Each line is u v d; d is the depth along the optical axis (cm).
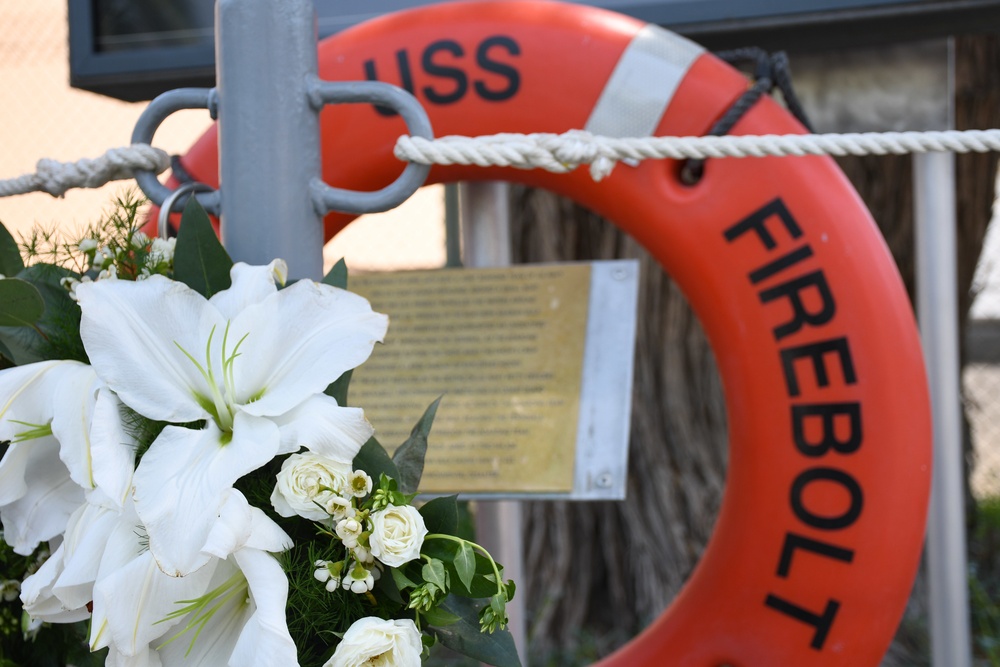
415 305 183
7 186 111
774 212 158
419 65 165
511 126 163
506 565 197
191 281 92
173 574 73
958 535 207
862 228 157
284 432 81
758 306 159
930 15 187
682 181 166
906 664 304
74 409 83
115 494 76
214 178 160
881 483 153
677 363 312
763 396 159
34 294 88
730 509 167
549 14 167
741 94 162
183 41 212
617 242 308
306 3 99
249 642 75
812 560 157
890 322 155
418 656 80
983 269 367
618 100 162
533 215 309
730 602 164
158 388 82
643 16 198
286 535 80
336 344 84
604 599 329
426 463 173
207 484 77
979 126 326
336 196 100
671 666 168
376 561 84
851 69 209
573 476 168
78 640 103
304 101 99
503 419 173
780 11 191
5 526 91
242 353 84
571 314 177
